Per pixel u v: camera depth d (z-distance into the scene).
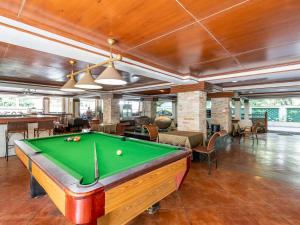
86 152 2.32
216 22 2.07
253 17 1.96
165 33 2.36
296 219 2.22
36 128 5.39
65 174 1.42
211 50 3.00
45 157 1.91
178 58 3.45
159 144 2.65
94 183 1.25
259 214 2.32
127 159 2.02
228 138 8.11
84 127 10.13
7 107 13.71
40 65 4.08
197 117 5.20
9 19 1.89
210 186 3.15
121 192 1.37
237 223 2.14
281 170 3.98
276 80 5.74
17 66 4.18
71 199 1.15
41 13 1.91
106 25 2.16
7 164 4.17
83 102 16.83
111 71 2.31
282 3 1.69
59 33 2.29
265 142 7.36
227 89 7.14
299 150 5.94
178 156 2.06
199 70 4.43
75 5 1.76
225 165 4.33
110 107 8.77
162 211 2.37
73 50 2.47
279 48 2.89
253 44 2.73
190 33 2.37
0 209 2.36
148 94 10.74
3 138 4.90
